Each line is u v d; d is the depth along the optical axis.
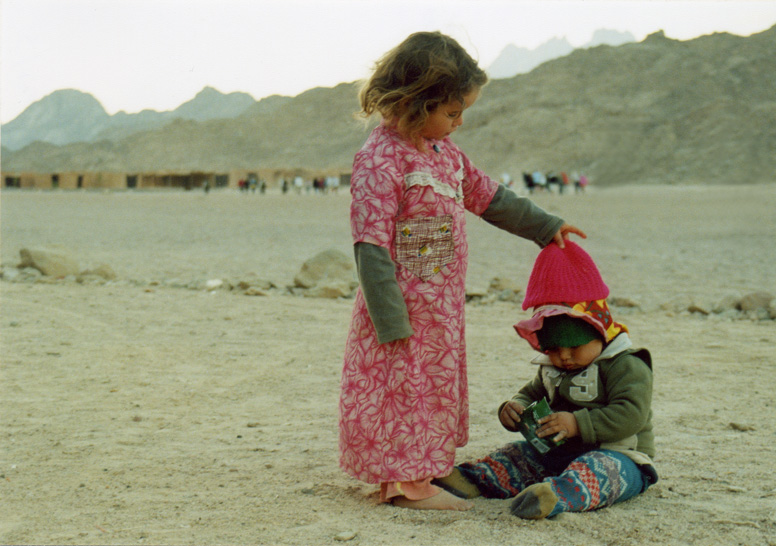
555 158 115.75
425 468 2.88
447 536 2.56
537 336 3.00
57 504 2.94
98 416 4.27
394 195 2.87
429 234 2.92
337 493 3.07
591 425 2.84
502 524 2.66
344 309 8.27
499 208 3.17
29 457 3.55
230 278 10.16
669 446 3.66
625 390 2.86
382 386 2.92
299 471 3.37
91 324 7.15
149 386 4.97
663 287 9.87
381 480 2.90
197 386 4.98
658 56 150.50
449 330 2.94
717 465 3.37
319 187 55.91
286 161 176.88
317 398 4.71
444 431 2.94
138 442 3.81
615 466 2.82
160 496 3.03
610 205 31.94
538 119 130.50
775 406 4.39
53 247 11.03
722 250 14.90
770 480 3.15
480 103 151.88
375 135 2.97
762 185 59.84
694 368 5.38
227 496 3.03
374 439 2.91
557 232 3.09
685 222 22.94
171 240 17.86
